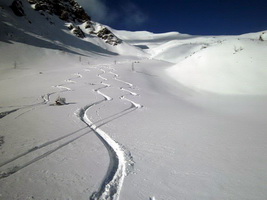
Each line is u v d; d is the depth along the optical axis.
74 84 24.14
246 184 4.68
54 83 24.78
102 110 12.28
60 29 119.81
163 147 6.88
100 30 157.38
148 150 6.55
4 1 102.19
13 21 88.06
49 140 6.84
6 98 15.48
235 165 5.68
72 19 161.75
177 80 34.44
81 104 13.48
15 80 27.89
